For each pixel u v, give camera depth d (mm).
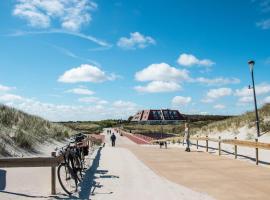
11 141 19391
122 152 27641
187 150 27797
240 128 34031
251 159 20688
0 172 14062
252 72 26969
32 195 10781
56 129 33312
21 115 28797
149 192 11867
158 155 24516
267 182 13594
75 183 11852
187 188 12594
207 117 124750
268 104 35125
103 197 11000
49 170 15188
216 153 25172
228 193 11734
